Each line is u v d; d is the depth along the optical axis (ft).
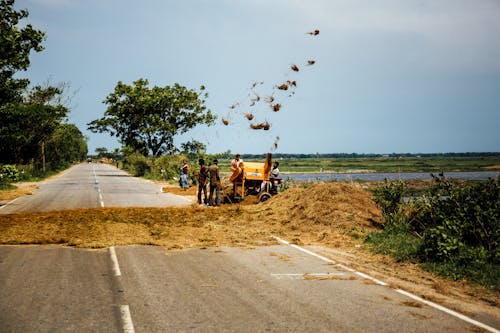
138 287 22.97
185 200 71.15
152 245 34.42
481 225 32.04
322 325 17.94
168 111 192.65
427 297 22.04
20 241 34.19
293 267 27.96
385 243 34.50
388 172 348.79
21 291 21.98
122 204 63.26
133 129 191.01
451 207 36.65
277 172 64.34
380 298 21.80
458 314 19.74
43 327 17.25
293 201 48.75
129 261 28.86
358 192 46.39
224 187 67.36
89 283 23.57
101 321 17.99
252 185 64.54
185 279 24.72
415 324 18.29
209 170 60.64
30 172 149.28
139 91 185.78
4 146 130.21
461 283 25.39
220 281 24.43
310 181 71.56
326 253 32.30
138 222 43.32
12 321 17.89
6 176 115.44
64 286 22.94
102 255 30.58
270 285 23.79
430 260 29.48
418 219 39.50
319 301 21.13
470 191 35.96
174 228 40.91
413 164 488.85
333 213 42.65
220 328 17.40
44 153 189.88
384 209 43.65
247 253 32.07
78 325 17.52
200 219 46.24
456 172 331.77
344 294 22.36
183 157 148.77
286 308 20.02
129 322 17.90
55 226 40.29
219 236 38.17
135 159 181.68
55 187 101.14
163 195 81.30
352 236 38.14
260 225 43.68
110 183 119.96
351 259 30.71
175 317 18.58
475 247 31.86
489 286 24.68
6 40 74.18
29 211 53.93
